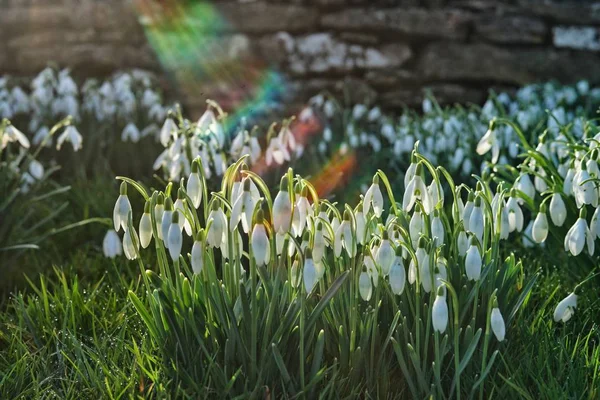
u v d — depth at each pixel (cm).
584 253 95
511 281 79
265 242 70
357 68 181
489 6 179
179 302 75
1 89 159
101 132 142
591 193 84
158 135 146
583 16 178
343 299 77
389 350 78
